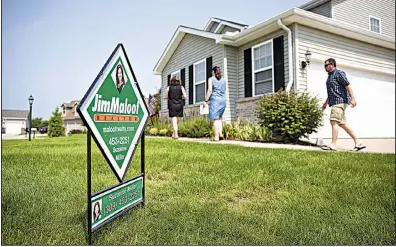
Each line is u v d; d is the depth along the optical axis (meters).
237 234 1.34
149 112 1.83
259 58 7.92
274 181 2.27
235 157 3.43
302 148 4.75
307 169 2.73
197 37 9.99
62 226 1.36
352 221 1.51
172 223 1.45
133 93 1.62
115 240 1.25
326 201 1.81
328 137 7.31
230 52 8.62
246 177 2.38
